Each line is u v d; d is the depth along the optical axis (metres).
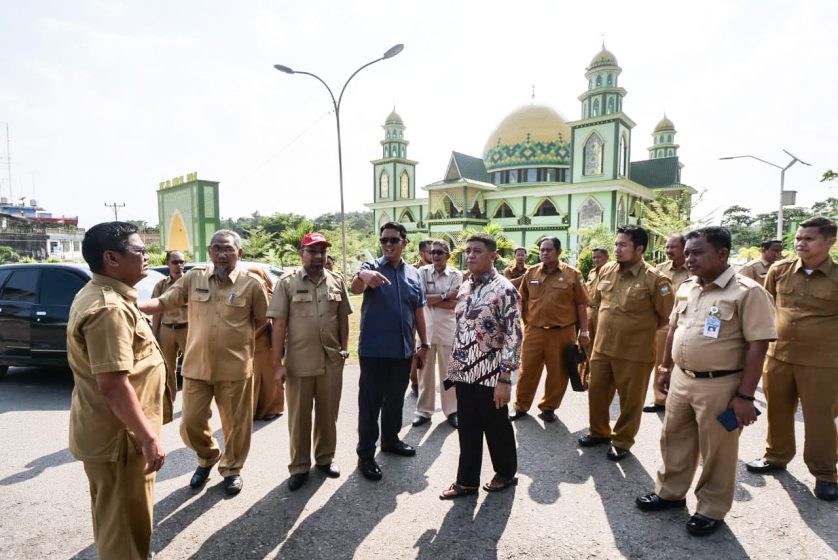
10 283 6.32
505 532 2.93
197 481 3.47
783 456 3.68
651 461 3.94
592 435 4.25
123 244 2.25
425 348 4.29
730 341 2.83
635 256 3.99
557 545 2.80
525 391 4.92
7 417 5.00
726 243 2.90
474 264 3.28
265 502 3.29
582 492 3.42
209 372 3.37
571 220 35.59
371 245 28.62
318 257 3.55
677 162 39.72
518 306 3.24
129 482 2.29
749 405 2.76
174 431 4.59
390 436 4.06
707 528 2.87
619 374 3.97
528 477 3.65
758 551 2.73
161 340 5.17
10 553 2.75
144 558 2.43
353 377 6.57
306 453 3.54
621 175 35.09
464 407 3.32
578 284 4.73
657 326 3.95
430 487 3.50
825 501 3.28
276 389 4.99
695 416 3.05
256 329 3.73
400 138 48.38
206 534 2.91
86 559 2.71
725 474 2.86
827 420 3.32
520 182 41.16
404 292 3.88
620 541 2.83
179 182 30.14
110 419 2.21
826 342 3.35
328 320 3.60
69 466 3.86
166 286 5.27
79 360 2.19
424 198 44.81
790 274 3.62
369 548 2.77
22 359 6.13
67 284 6.15
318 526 2.99
